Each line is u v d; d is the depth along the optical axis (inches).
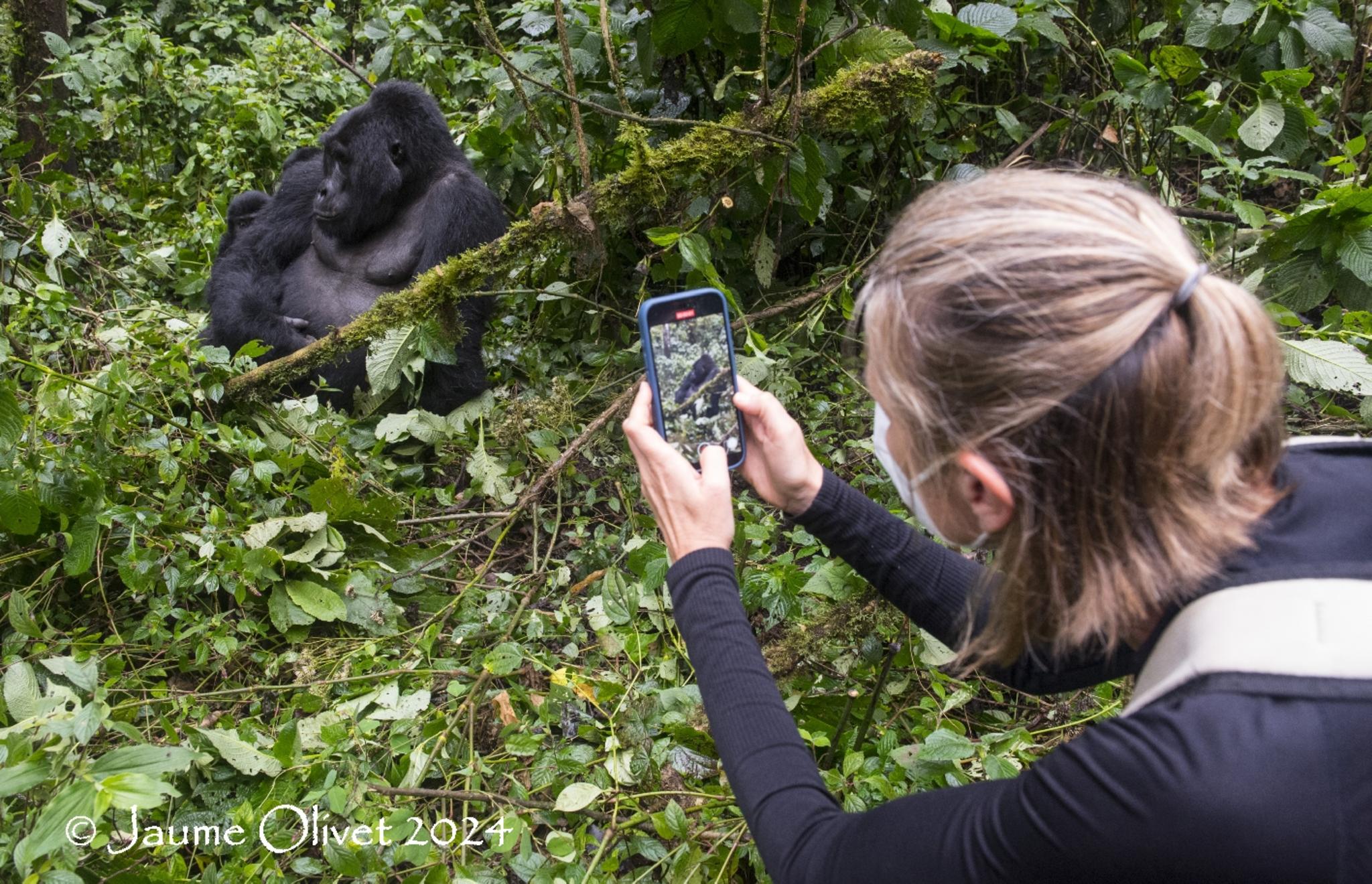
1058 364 35.7
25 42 188.5
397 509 110.4
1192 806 33.4
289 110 217.3
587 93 138.1
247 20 281.3
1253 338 36.1
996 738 80.7
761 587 83.7
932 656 83.5
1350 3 153.0
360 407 134.6
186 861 76.1
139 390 115.0
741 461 59.2
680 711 82.7
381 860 70.5
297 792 77.7
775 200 132.1
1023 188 38.8
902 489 49.1
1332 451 42.0
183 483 106.2
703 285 116.7
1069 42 148.6
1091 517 37.5
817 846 43.6
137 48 205.3
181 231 180.9
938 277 37.8
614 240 140.3
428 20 202.7
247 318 140.3
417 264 145.1
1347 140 147.9
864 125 113.9
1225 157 137.3
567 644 100.5
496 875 70.7
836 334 128.0
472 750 80.7
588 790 73.1
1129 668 51.6
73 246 157.1
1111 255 36.1
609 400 133.6
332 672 94.5
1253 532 37.2
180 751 60.6
